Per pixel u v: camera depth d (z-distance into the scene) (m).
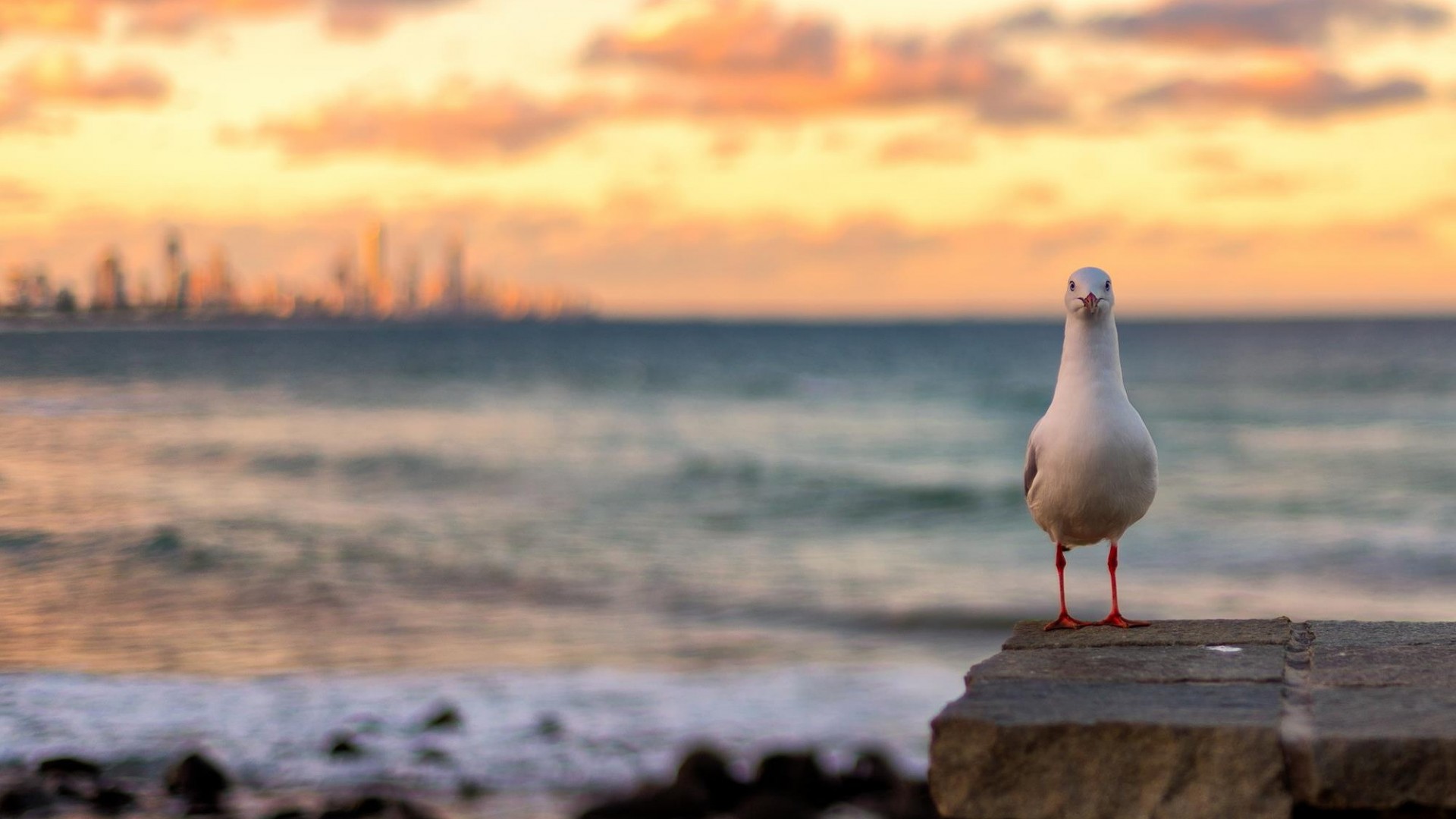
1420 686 3.54
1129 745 3.15
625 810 8.28
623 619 15.12
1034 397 54.97
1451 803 2.98
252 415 40.94
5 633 12.59
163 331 104.38
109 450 26.55
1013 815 3.21
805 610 15.73
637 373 73.62
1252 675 3.68
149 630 13.11
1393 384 56.91
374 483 27.55
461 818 8.25
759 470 30.44
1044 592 16.94
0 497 18.69
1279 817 3.05
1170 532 21.56
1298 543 20.31
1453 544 19.95
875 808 8.62
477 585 16.89
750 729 10.49
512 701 11.13
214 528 19.11
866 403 52.16
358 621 14.37
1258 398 50.62
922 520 23.86
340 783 8.88
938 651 13.63
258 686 11.27
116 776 8.91
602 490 27.34
